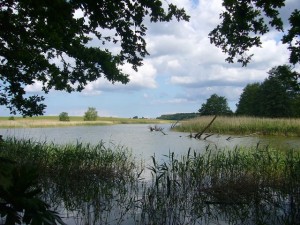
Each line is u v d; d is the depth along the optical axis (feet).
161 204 23.30
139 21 27.35
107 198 25.81
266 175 30.94
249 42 25.14
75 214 21.79
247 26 24.68
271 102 231.91
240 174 31.24
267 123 114.01
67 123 220.23
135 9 26.71
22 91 38.45
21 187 9.45
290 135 106.73
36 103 39.42
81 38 39.78
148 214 21.84
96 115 316.19
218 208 24.09
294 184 25.53
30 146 40.88
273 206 24.45
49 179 30.73
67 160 34.81
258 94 256.73
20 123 193.26
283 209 22.77
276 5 22.79
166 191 27.50
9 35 31.96
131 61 30.19
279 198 25.64
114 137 99.71
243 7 23.89
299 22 22.97
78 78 41.06
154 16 27.25
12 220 9.45
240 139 90.17
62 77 40.14
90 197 25.57
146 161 46.19
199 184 29.35
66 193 26.76
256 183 28.66
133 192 27.96
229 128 115.75
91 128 178.91
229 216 22.36
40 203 9.74
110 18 25.73
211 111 308.60
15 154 36.27
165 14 27.25
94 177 32.63
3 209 9.53
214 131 118.01
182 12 27.27
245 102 296.51
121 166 38.63
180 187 28.60
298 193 24.34
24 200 9.31
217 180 30.19
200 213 22.80
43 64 37.55
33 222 9.47
